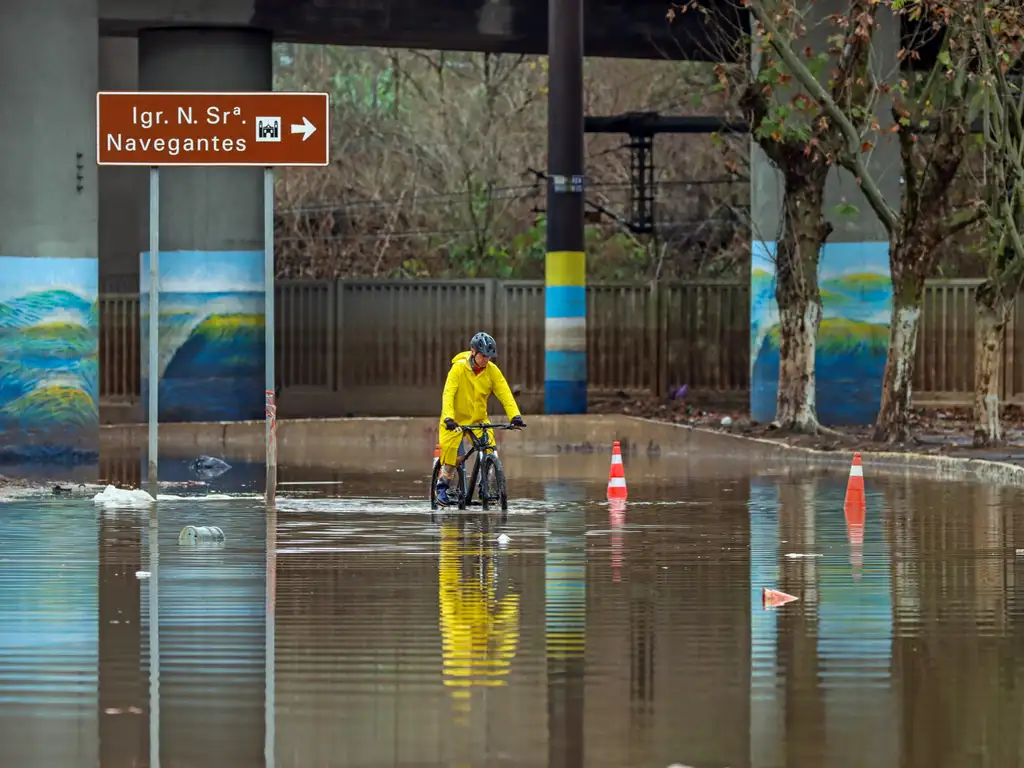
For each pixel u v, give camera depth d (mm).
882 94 108562
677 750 27359
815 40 109875
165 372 118125
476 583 46156
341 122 160750
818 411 113562
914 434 108188
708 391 133625
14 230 92812
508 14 120250
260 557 51719
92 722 29312
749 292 133250
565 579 47000
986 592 44625
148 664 34344
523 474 86438
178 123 66750
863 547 54625
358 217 162125
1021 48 94875
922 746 27609
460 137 159875
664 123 139375
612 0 122375
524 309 130750
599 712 30031
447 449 66438
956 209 122375
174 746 27641
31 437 93062
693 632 38406
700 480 82562
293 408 131750
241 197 118250
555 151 116875
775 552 53281
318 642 36938
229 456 99438
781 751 27281
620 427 108438
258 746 27594
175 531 58938
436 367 131500
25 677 33062
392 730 28656
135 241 145500
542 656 35375
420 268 162375
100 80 141875
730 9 121875
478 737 28188
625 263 163875
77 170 93812
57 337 93312
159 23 115375
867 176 98188
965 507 68500
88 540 56188
